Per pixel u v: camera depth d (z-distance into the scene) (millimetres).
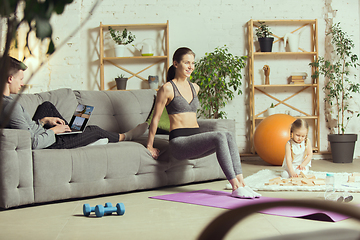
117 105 3336
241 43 5004
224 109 4996
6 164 2119
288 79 5043
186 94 2654
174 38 4961
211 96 4805
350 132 4863
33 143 2301
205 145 2432
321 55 5039
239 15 4996
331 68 4793
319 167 3990
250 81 4922
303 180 2641
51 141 2395
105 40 4871
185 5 4961
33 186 2234
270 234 1499
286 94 5051
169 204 2209
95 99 3252
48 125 2633
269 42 4773
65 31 4766
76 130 2586
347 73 4742
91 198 2500
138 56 4684
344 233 401
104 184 2506
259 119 4988
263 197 2264
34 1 465
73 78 4762
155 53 4949
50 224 1801
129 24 4785
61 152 2350
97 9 4871
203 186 2906
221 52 4746
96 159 2467
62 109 3016
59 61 4750
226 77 4961
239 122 5012
